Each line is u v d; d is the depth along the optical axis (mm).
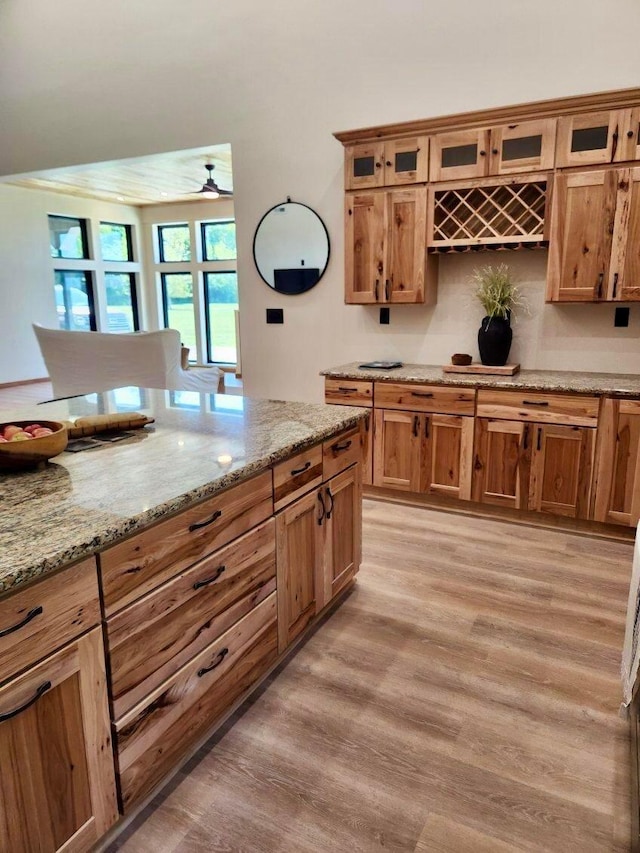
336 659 2230
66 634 1229
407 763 1746
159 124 4836
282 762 1748
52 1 5086
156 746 1545
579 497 3264
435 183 3541
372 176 3707
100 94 5059
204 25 4477
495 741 1832
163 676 1536
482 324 3676
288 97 4254
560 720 1921
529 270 3689
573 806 1602
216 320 10430
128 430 2092
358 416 2410
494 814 1576
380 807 1598
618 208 3117
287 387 4707
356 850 1472
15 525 1288
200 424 2213
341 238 4250
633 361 3531
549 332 3707
